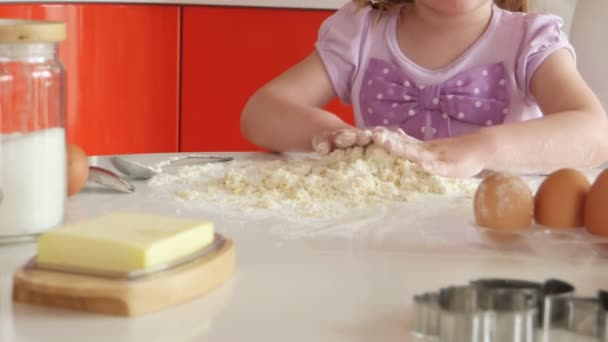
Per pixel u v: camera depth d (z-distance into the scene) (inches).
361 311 23.6
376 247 30.0
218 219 33.7
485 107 54.5
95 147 77.5
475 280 23.7
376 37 57.7
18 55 29.2
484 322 20.8
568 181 31.3
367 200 37.1
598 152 44.6
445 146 41.2
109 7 75.4
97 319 22.7
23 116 29.5
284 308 23.7
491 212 30.8
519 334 20.9
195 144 80.7
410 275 26.9
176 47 78.2
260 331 22.0
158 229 25.0
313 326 22.4
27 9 72.3
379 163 40.2
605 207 30.0
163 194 38.1
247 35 79.4
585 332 22.2
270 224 33.0
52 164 30.0
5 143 29.1
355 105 57.9
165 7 77.3
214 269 25.0
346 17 59.1
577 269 27.9
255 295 24.8
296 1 79.0
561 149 43.1
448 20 55.1
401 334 21.9
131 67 77.2
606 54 62.4
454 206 36.3
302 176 39.8
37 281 23.3
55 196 30.2
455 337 21.0
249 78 80.2
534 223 31.8
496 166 41.6
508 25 55.3
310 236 31.3
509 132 42.6
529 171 42.6
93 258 23.8
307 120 48.2
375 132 41.1
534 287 23.4
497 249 30.2
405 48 56.8
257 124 50.4
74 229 24.6
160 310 23.4
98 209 35.1
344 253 29.2
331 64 57.7
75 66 75.2
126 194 38.0
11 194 29.2
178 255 24.6
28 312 23.1
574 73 52.6
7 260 27.9
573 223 31.1
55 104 30.2
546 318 22.4
